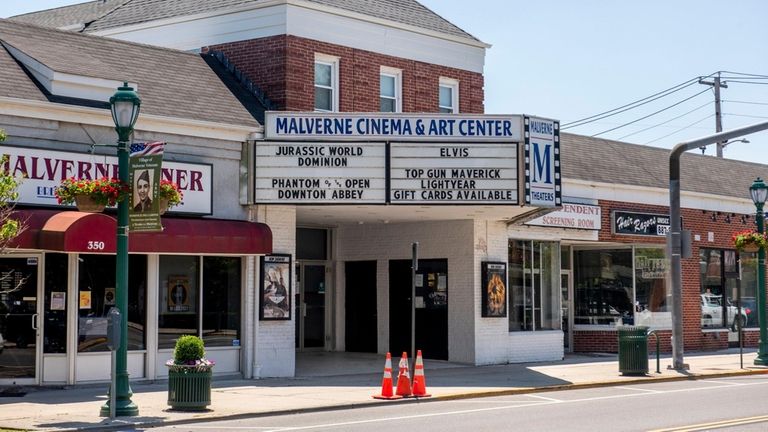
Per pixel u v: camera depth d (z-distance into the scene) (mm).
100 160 20250
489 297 27156
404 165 23203
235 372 22797
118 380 16406
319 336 29938
